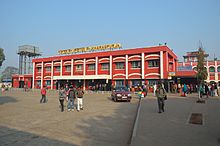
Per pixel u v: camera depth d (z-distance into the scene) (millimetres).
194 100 21062
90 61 48031
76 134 8453
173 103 18297
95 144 7133
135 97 28219
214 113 12812
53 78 52375
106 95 33594
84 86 48219
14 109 15977
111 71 44219
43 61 57094
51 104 19781
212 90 26797
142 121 10445
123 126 9945
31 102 21734
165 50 38094
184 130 8578
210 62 58438
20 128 9430
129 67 42406
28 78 62438
